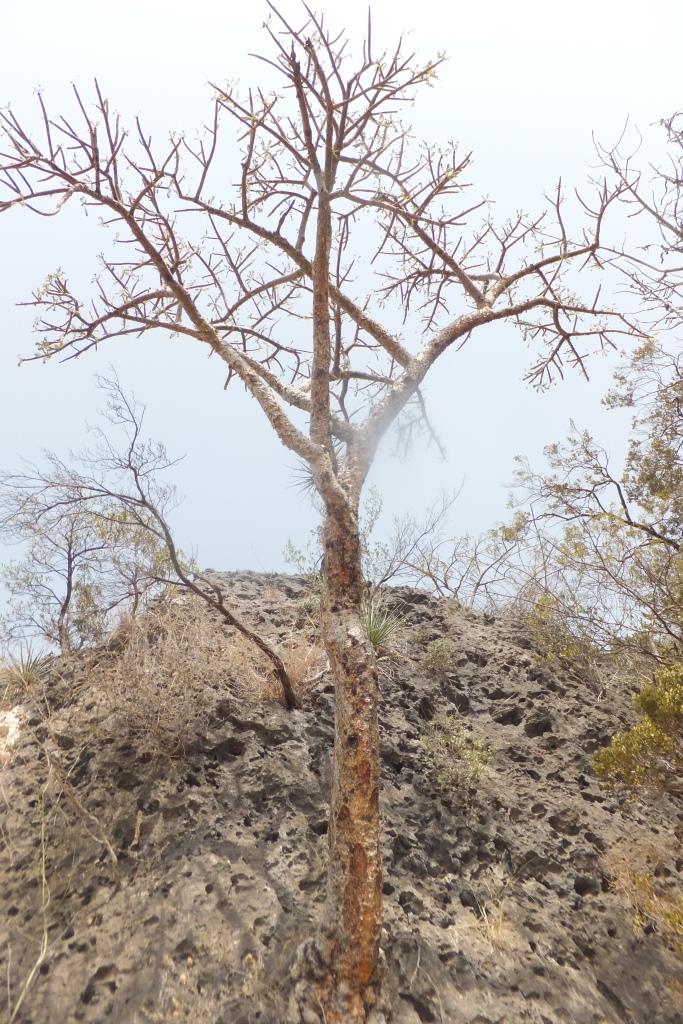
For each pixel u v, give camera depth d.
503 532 6.57
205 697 4.78
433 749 4.95
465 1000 3.15
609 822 4.68
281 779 4.27
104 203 4.86
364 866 3.06
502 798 4.65
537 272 6.95
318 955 3.02
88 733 4.60
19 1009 2.88
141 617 5.47
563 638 6.13
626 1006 3.38
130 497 4.99
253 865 3.66
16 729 4.78
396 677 5.77
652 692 3.78
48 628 5.90
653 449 5.93
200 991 2.95
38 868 3.64
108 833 3.83
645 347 6.26
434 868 3.99
